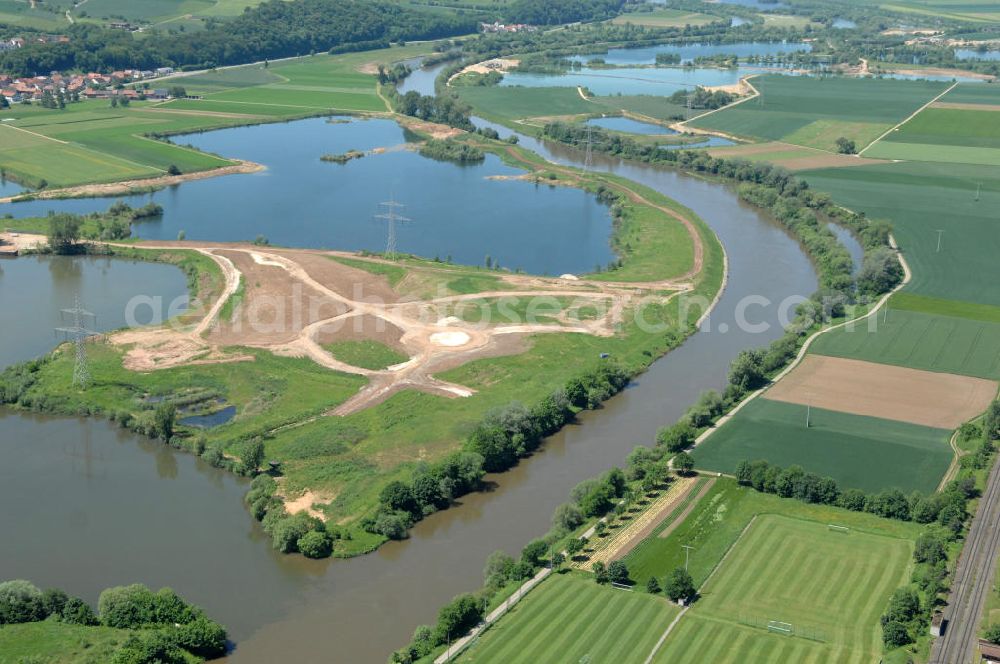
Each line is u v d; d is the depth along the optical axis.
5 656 185.50
